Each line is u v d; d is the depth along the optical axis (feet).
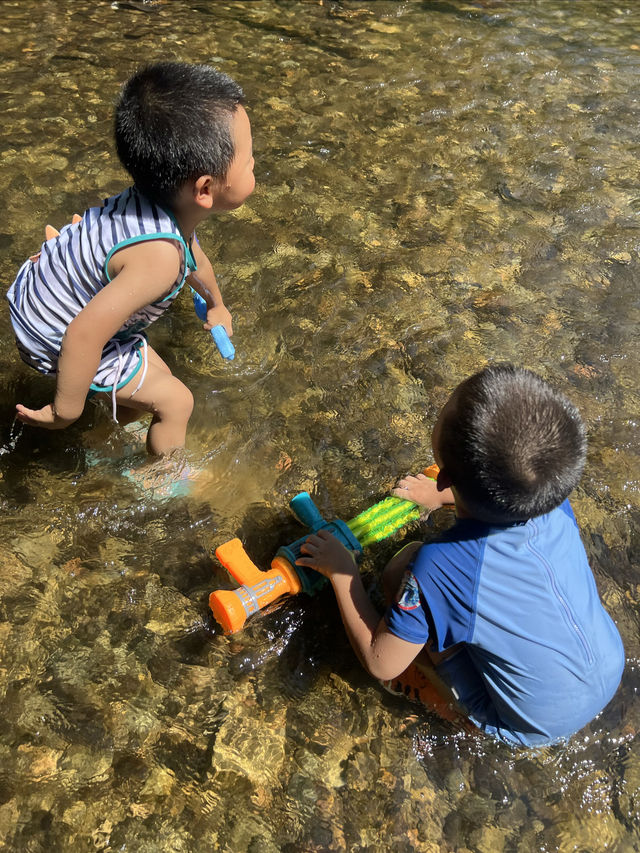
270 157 11.21
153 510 7.09
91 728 5.67
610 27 15.06
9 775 5.40
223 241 9.80
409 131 11.93
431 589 5.22
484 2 15.66
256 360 8.48
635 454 7.67
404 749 5.69
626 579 6.68
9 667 5.96
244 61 13.28
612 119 12.42
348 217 10.32
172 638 6.23
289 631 6.36
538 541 5.18
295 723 5.81
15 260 9.23
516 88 13.03
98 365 6.46
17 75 12.42
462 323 8.97
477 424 4.76
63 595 6.43
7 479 7.22
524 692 5.27
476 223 10.35
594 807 5.41
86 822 5.21
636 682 6.03
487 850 5.22
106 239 6.32
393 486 7.41
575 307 9.23
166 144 5.94
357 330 8.84
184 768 5.51
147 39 13.65
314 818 5.32
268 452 7.64
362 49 13.85
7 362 8.22
